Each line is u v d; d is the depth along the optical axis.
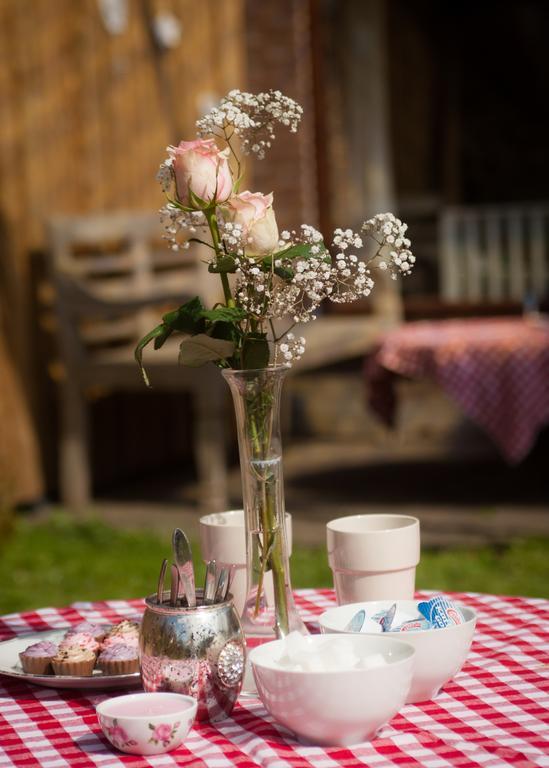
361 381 8.75
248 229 1.48
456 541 5.33
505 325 6.03
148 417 7.60
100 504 6.52
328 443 8.67
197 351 1.51
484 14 11.48
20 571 4.95
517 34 11.63
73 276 6.25
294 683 1.31
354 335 7.00
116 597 4.44
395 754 1.32
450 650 1.48
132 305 6.16
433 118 11.28
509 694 1.55
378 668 1.31
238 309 1.48
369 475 7.30
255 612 1.56
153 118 7.18
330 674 1.30
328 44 9.82
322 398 8.85
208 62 7.66
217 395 6.06
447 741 1.36
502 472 7.25
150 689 1.47
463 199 11.38
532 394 5.25
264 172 9.02
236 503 6.50
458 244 10.33
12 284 6.23
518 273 10.10
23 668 1.64
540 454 7.58
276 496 1.55
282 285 1.54
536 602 2.07
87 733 1.44
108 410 7.14
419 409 8.64
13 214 6.23
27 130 6.29
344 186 9.83
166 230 1.58
